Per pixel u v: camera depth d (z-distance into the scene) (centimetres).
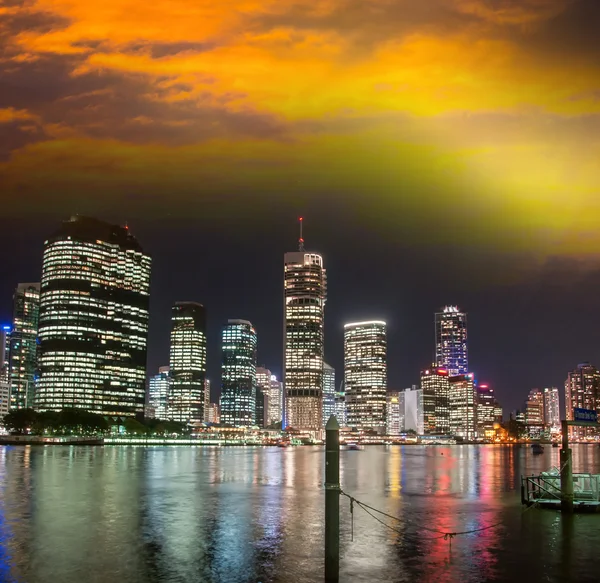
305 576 4212
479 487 10781
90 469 14812
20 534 5703
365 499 8725
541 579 4131
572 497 6625
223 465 18325
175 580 4122
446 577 4169
